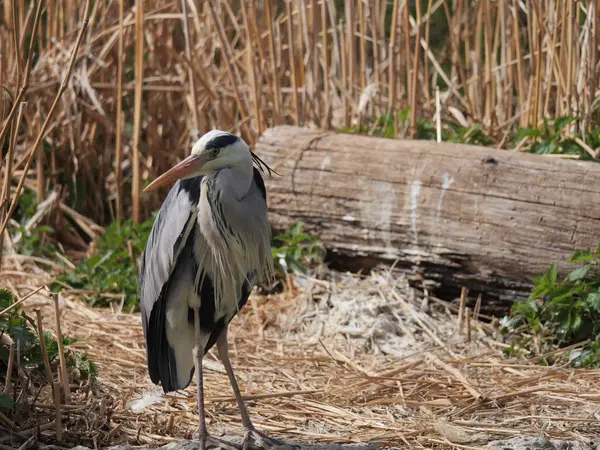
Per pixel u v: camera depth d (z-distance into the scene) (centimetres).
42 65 1377
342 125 1355
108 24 1434
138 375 886
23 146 1380
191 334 728
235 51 1420
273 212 1171
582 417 782
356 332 1002
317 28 1345
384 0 1355
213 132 693
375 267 1117
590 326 958
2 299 748
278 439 704
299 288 1105
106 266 1188
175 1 1383
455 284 1066
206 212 683
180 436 741
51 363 778
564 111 1223
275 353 976
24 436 690
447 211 1048
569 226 992
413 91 1227
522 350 965
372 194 1097
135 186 1296
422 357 957
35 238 1291
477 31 1365
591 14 1162
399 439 743
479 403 819
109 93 1438
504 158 1048
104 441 707
